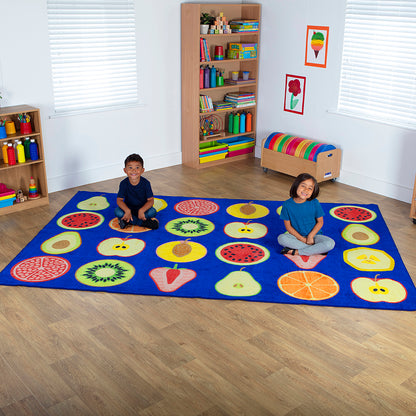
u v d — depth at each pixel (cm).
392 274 355
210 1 560
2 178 459
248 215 452
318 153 507
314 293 332
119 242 400
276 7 553
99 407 238
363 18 478
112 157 541
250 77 601
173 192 505
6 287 338
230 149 600
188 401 242
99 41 491
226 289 336
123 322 303
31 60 459
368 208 471
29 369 263
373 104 493
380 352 279
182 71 559
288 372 262
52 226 428
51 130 489
